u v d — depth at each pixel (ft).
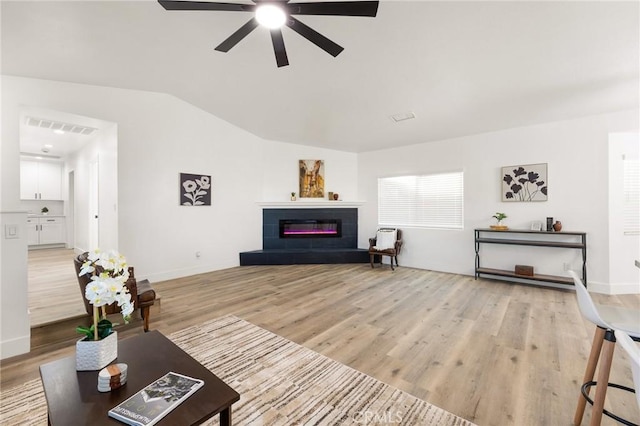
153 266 14.33
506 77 10.12
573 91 10.83
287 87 12.44
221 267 17.38
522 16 7.22
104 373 3.95
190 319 9.98
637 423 5.19
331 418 5.34
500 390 6.14
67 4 7.20
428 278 15.58
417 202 18.47
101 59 10.07
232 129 17.80
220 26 8.52
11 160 8.05
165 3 5.95
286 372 6.81
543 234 14.15
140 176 13.79
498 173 15.31
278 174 20.04
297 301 11.82
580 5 6.72
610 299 12.07
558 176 13.76
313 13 6.04
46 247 23.56
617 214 12.82
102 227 15.25
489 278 15.58
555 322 9.70
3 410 5.55
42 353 7.81
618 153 12.78
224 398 3.82
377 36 8.43
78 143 18.61
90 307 8.57
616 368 6.96
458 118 13.97
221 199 17.30
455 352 7.73
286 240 20.02
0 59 8.87
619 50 8.25
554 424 5.17
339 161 20.99
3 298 7.55
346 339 8.49
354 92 12.22
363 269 17.75
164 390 3.93
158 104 14.34
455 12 7.27
